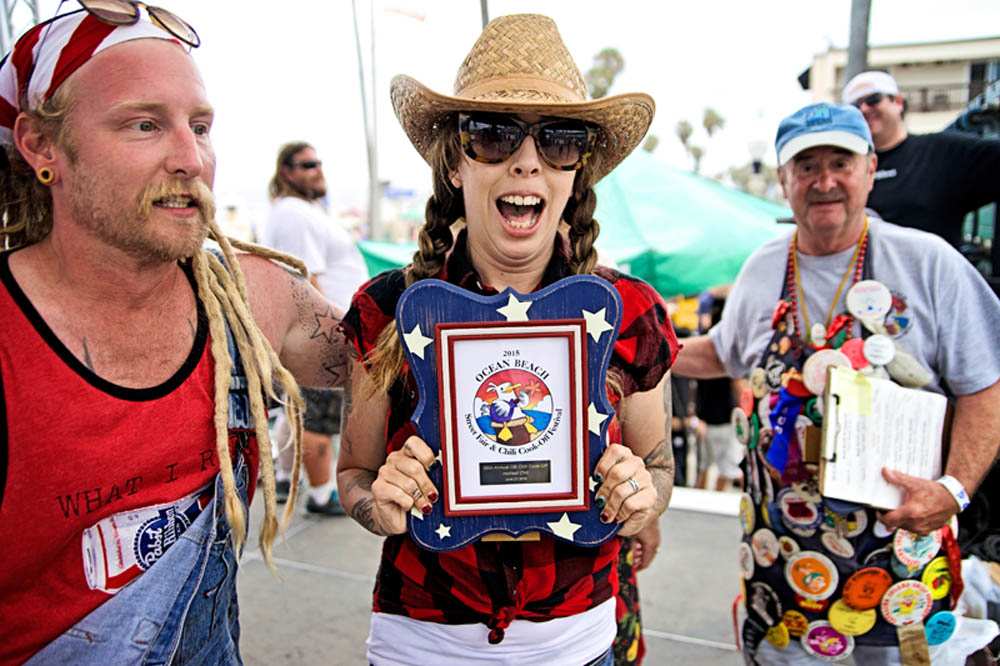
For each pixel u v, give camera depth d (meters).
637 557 2.12
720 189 7.19
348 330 1.48
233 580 1.48
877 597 1.92
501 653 1.45
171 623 1.26
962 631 2.04
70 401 1.13
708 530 4.17
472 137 1.38
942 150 3.07
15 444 1.10
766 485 2.05
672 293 5.77
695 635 3.11
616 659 2.07
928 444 1.90
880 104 3.13
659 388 1.58
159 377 1.23
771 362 2.05
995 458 1.91
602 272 1.53
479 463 1.37
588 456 1.37
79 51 1.10
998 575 2.15
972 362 1.89
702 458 6.29
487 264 1.48
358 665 2.91
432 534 1.38
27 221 1.28
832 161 1.94
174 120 1.15
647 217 6.00
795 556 1.99
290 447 4.21
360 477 1.60
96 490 1.16
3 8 3.24
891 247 1.96
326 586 3.53
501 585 1.42
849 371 1.87
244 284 1.41
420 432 1.36
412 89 1.44
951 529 1.94
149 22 1.15
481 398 1.36
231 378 1.34
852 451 1.85
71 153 1.12
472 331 1.34
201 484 1.30
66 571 1.19
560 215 1.45
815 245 2.05
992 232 3.33
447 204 1.52
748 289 2.24
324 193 5.00
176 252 1.17
